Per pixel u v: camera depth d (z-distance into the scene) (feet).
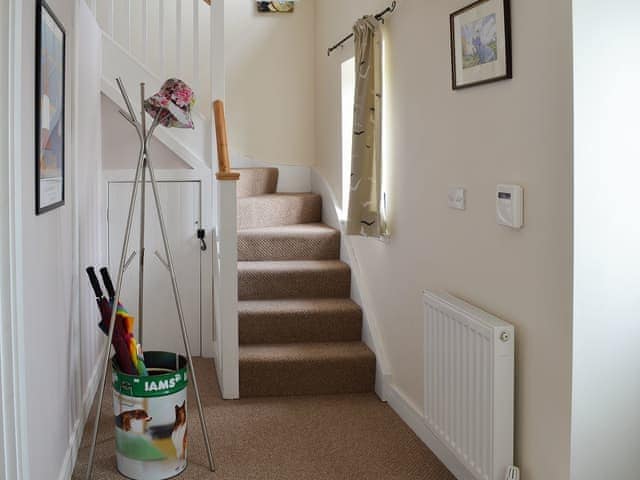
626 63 6.96
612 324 7.11
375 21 12.49
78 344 11.34
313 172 19.38
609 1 6.91
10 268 6.43
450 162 9.93
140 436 9.90
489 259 8.77
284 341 14.37
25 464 6.75
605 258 7.04
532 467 7.84
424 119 10.93
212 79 15.39
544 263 7.52
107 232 15.46
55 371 8.96
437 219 10.49
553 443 7.43
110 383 14.28
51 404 8.62
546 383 7.53
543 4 7.36
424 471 10.21
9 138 6.39
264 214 17.11
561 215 7.18
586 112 6.93
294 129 19.75
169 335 15.94
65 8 10.20
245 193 18.06
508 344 7.99
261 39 19.52
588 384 7.12
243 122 19.54
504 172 8.32
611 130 6.97
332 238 16.30
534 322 7.73
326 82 18.04
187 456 10.73
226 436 11.49
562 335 7.22
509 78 8.10
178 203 15.72
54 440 8.82
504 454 8.08
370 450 10.96
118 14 18.02
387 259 13.14
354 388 13.58
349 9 15.43
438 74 10.30
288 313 14.28
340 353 13.64
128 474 10.03
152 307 15.80
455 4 9.59
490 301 8.76
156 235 15.69
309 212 18.17
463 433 8.96
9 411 6.48
